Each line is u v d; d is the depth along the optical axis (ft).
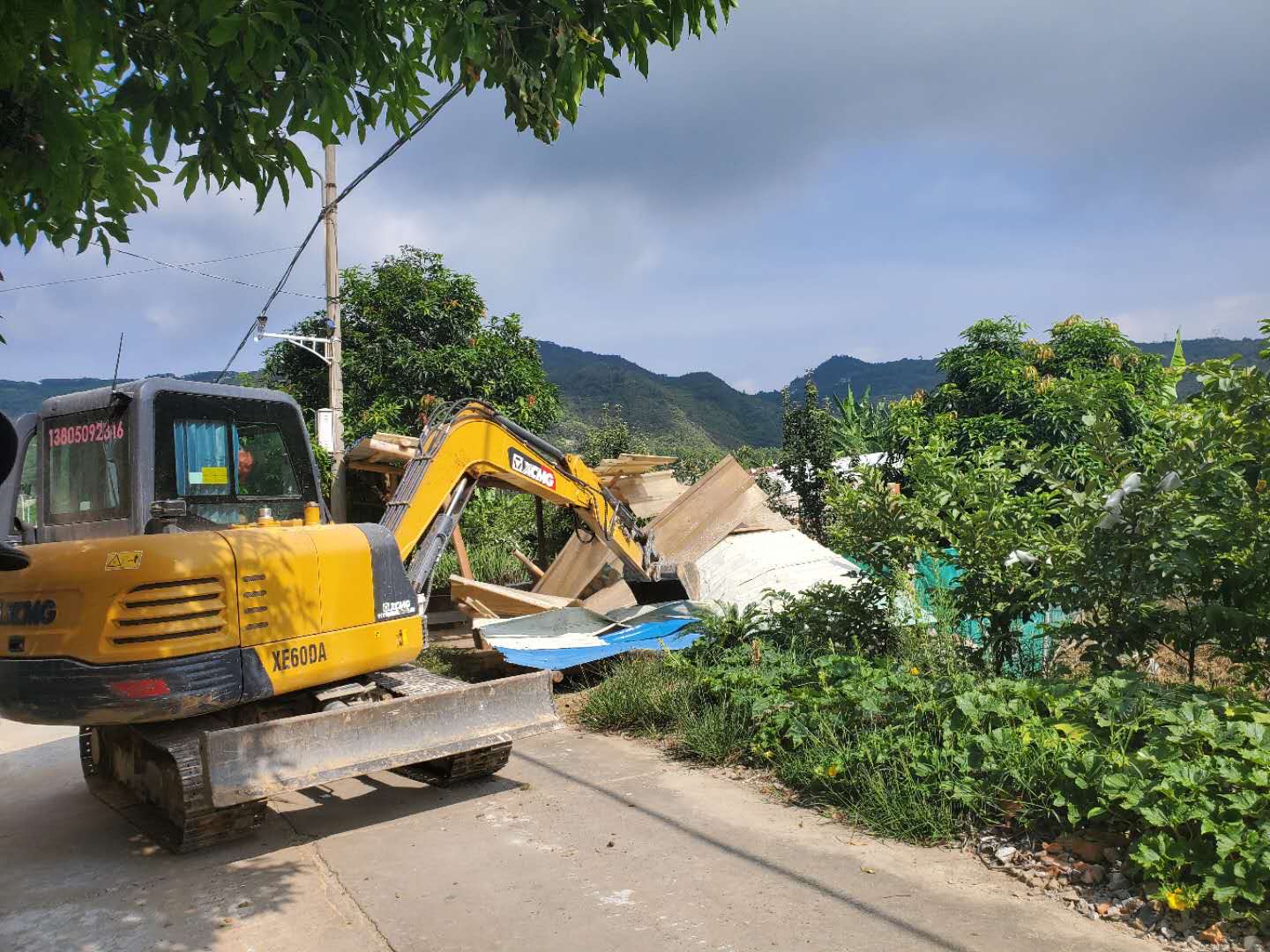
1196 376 18.80
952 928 12.88
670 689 25.43
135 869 16.78
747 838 16.69
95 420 19.69
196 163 12.46
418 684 20.57
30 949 13.67
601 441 74.54
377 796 20.56
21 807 21.27
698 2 13.84
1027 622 23.22
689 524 40.01
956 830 16.20
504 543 61.87
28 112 12.63
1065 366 62.08
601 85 14.73
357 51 12.31
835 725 19.48
